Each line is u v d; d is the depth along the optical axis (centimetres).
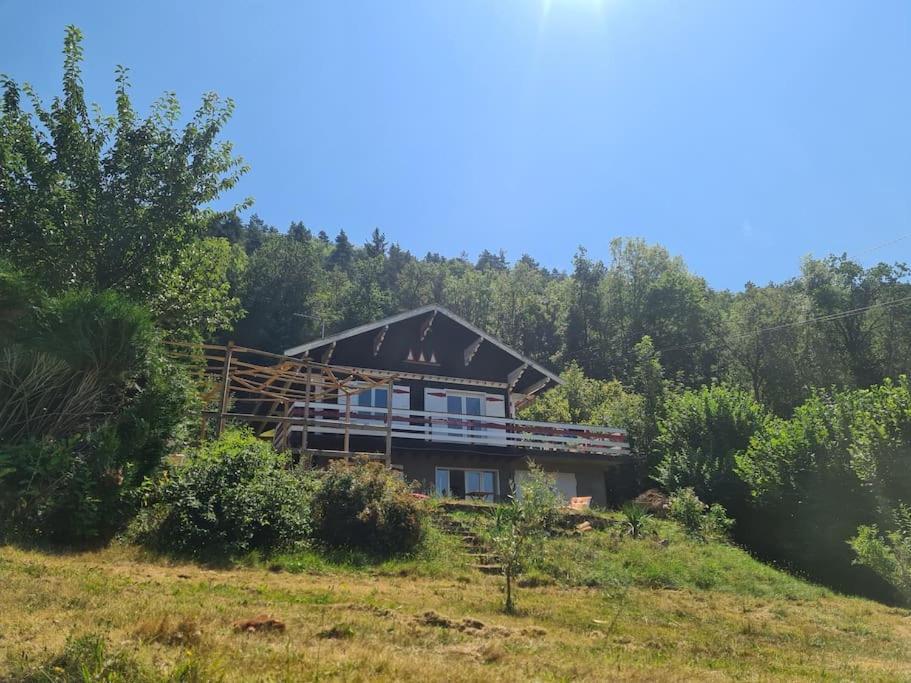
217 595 855
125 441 1273
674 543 1827
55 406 1259
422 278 8662
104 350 1279
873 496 1995
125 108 1958
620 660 743
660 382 4072
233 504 1277
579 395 4081
